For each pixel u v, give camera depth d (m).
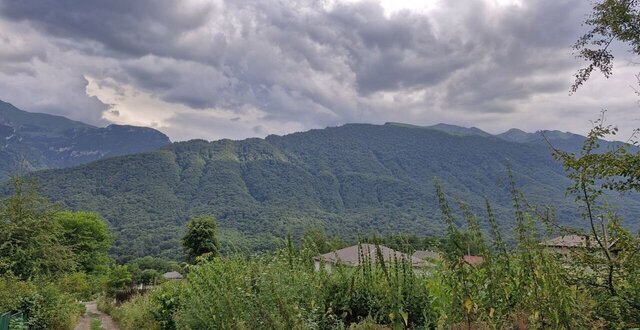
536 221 4.18
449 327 4.14
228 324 5.91
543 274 3.79
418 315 5.21
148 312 13.70
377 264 6.11
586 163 4.46
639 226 4.34
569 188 4.57
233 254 8.09
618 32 7.70
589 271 4.38
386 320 5.55
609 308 4.04
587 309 3.87
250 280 6.43
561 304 3.64
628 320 3.94
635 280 4.10
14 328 11.66
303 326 5.12
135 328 14.41
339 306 6.06
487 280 3.95
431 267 5.41
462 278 3.96
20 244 19.98
